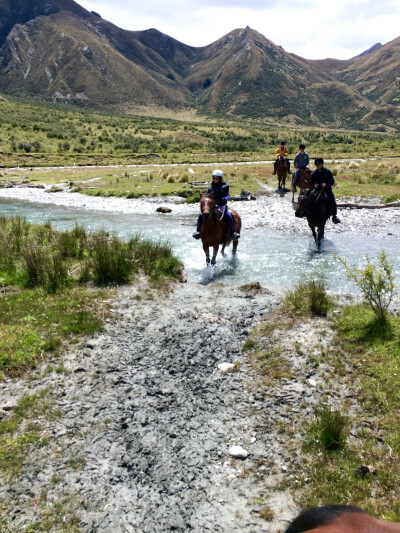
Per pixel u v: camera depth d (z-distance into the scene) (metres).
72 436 4.46
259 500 3.68
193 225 16.50
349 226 15.36
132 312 7.80
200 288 9.33
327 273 10.24
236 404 5.10
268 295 8.79
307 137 117.94
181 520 3.52
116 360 6.04
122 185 27.16
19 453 4.18
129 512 3.59
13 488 3.78
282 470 4.00
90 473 3.99
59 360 5.95
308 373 5.62
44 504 3.63
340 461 4.00
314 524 1.01
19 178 32.97
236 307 8.15
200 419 4.82
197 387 5.46
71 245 11.05
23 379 5.47
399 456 3.95
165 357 6.21
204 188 24.41
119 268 9.50
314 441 4.29
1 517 3.47
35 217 18.50
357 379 5.37
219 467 4.09
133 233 14.99
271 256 11.88
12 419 4.65
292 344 6.43
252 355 6.29
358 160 43.16
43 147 58.94
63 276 8.98
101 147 64.75
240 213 18.12
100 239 10.99
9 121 83.62
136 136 85.06
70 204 22.30
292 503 3.62
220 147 67.62
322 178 12.46
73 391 5.25
